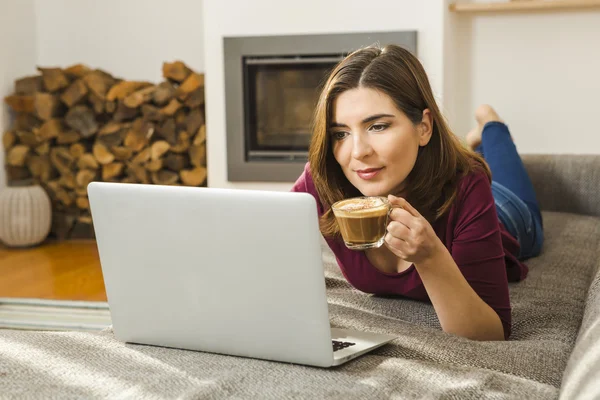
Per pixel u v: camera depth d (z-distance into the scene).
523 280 1.95
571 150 4.39
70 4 5.17
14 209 4.55
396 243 1.24
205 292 1.14
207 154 4.52
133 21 5.12
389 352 1.19
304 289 1.06
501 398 0.98
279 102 4.41
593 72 4.31
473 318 1.36
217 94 4.46
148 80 5.14
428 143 1.46
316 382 1.02
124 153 4.62
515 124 4.45
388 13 4.19
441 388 1.00
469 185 1.50
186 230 1.12
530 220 2.23
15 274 3.92
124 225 1.17
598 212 2.95
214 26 4.42
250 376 1.04
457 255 1.47
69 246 4.69
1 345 1.19
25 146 4.80
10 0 4.90
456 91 4.50
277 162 4.43
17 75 4.97
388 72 1.34
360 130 1.35
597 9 4.26
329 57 4.30
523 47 4.38
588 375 0.94
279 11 4.32
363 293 1.76
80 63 5.20
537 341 1.32
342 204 1.23
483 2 4.38
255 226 1.06
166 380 1.03
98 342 1.23
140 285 1.19
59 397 0.97
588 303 1.42
